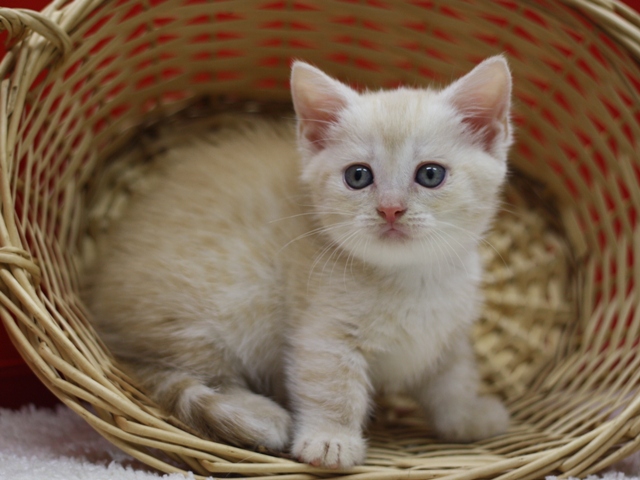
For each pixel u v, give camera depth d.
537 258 0.40
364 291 0.30
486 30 0.37
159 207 0.34
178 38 0.38
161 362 0.33
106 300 0.34
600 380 0.34
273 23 0.40
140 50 0.38
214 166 0.35
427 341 0.31
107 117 0.39
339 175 0.30
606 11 0.33
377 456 0.30
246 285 0.32
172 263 0.33
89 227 0.39
